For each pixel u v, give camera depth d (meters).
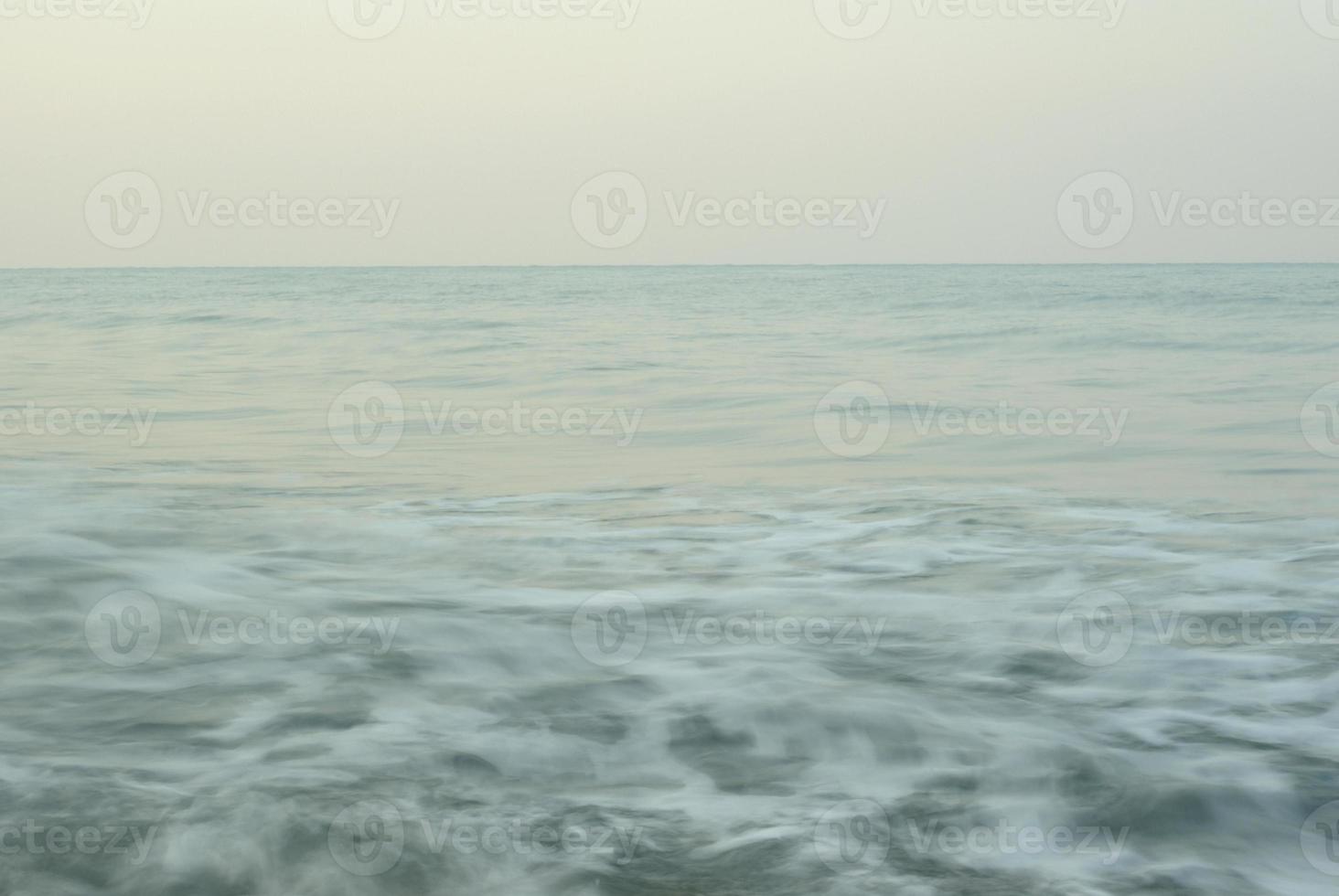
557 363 17.59
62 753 3.60
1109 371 16.39
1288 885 2.91
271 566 6.12
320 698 4.16
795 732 3.87
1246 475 8.86
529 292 42.88
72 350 20.83
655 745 3.76
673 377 15.72
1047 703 4.15
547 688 4.29
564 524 7.26
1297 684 4.35
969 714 4.02
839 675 4.45
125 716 3.95
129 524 6.94
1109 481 8.71
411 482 8.73
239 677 4.36
